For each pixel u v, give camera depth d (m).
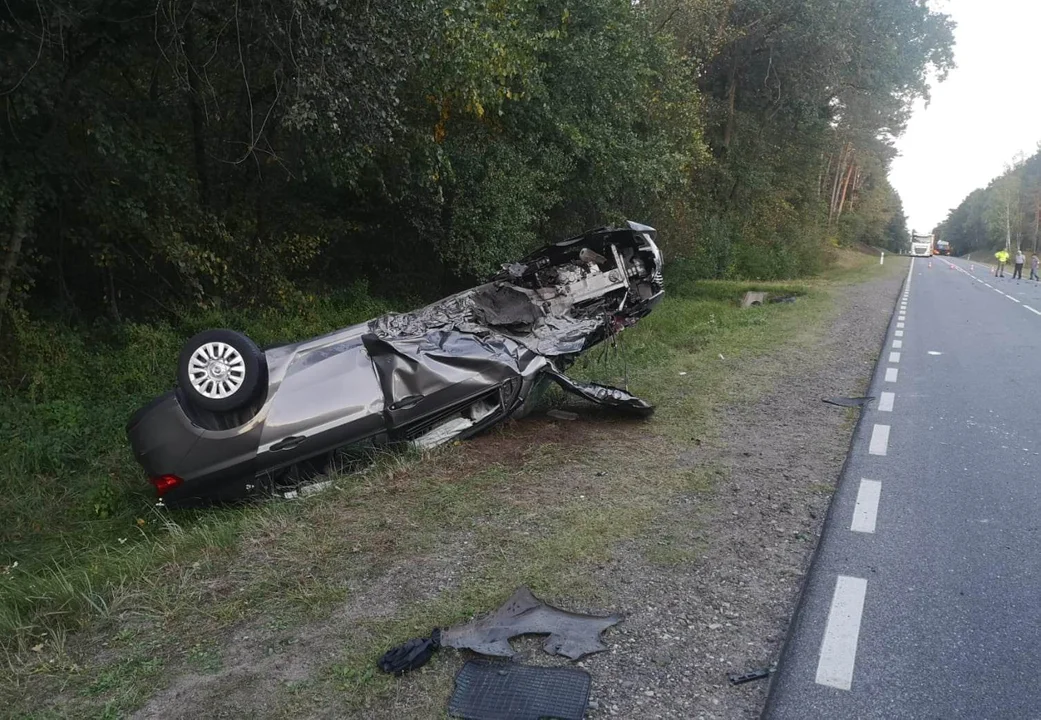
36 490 6.08
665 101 18.19
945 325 14.95
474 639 3.21
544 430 6.60
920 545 4.21
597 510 4.67
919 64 29.20
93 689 3.00
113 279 9.67
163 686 3.00
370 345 5.86
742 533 4.35
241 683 2.99
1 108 7.06
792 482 5.23
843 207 67.06
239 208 10.48
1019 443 6.23
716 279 26.50
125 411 7.56
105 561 4.37
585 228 17.33
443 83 9.41
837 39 26.19
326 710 2.80
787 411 7.30
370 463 5.51
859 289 25.44
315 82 7.25
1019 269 36.81
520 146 13.16
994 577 3.83
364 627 3.37
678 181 19.45
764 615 3.45
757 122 31.00
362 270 13.67
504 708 2.77
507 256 12.43
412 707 2.80
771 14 25.92
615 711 2.76
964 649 3.19
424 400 5.74
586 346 7.94
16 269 7.82
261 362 5.20
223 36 8.21
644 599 3.57
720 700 2.84
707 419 6.96
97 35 7.70
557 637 3.23
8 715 2.85
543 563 3.94
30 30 6.62
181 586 3.81
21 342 7.78
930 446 6.16
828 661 3.10
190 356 5.12
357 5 7.24
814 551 4.12
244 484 5.20
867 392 8.25
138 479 6.30
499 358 6.14
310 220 11.39
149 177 8.15
